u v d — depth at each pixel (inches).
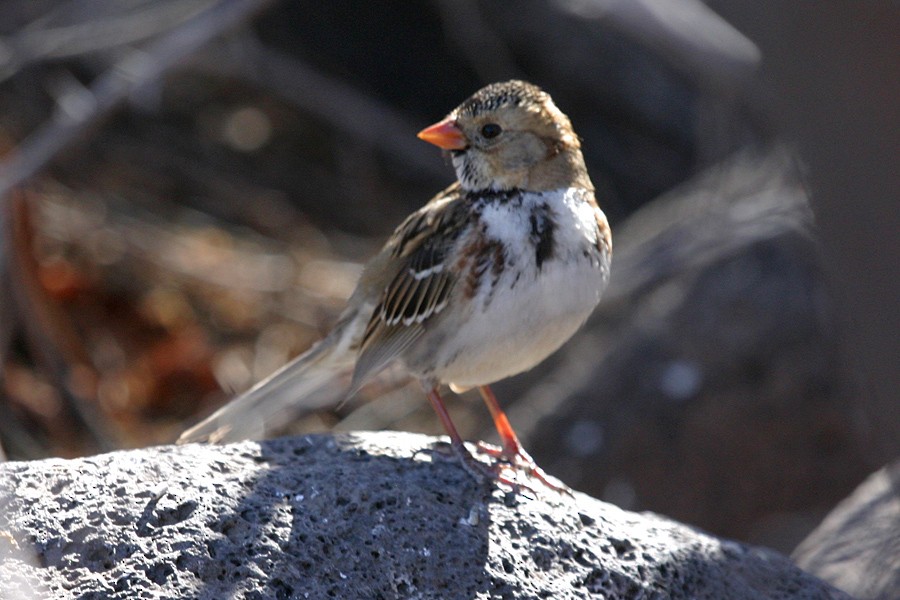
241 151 675.4
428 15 693.3
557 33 662.5
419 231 310.8
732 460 478.9
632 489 474.6
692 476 477.7
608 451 477.1
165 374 557.9
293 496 245.6
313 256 628.4
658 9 423.8
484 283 287.6
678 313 510.9
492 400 316.8
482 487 262.7
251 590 221.9
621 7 423.5
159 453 262.1
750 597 258.5
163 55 443.8
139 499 238.2
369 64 689.6
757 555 275.4
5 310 490.3
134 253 600.4
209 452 265.0
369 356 314.3
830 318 484.4
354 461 269.3
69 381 516.7
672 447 479.2
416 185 682.2
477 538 245.9
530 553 247.0
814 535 374.9
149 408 548.4
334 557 233.0
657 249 535.5
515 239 286.5
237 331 584.1
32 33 555.5
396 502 248.2
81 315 569.6
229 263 612.7
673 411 482.9
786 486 477.4
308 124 692.7
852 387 462.6
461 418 539.2
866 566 325.4
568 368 519.8
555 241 286.8
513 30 667.4
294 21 687.7
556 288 286.4
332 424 539.8
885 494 370.0
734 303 504.4
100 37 545.3
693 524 476.4
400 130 663.1
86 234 597.3
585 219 291.1
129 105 629.9
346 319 337.7
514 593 236.2
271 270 614.5
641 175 663.1
